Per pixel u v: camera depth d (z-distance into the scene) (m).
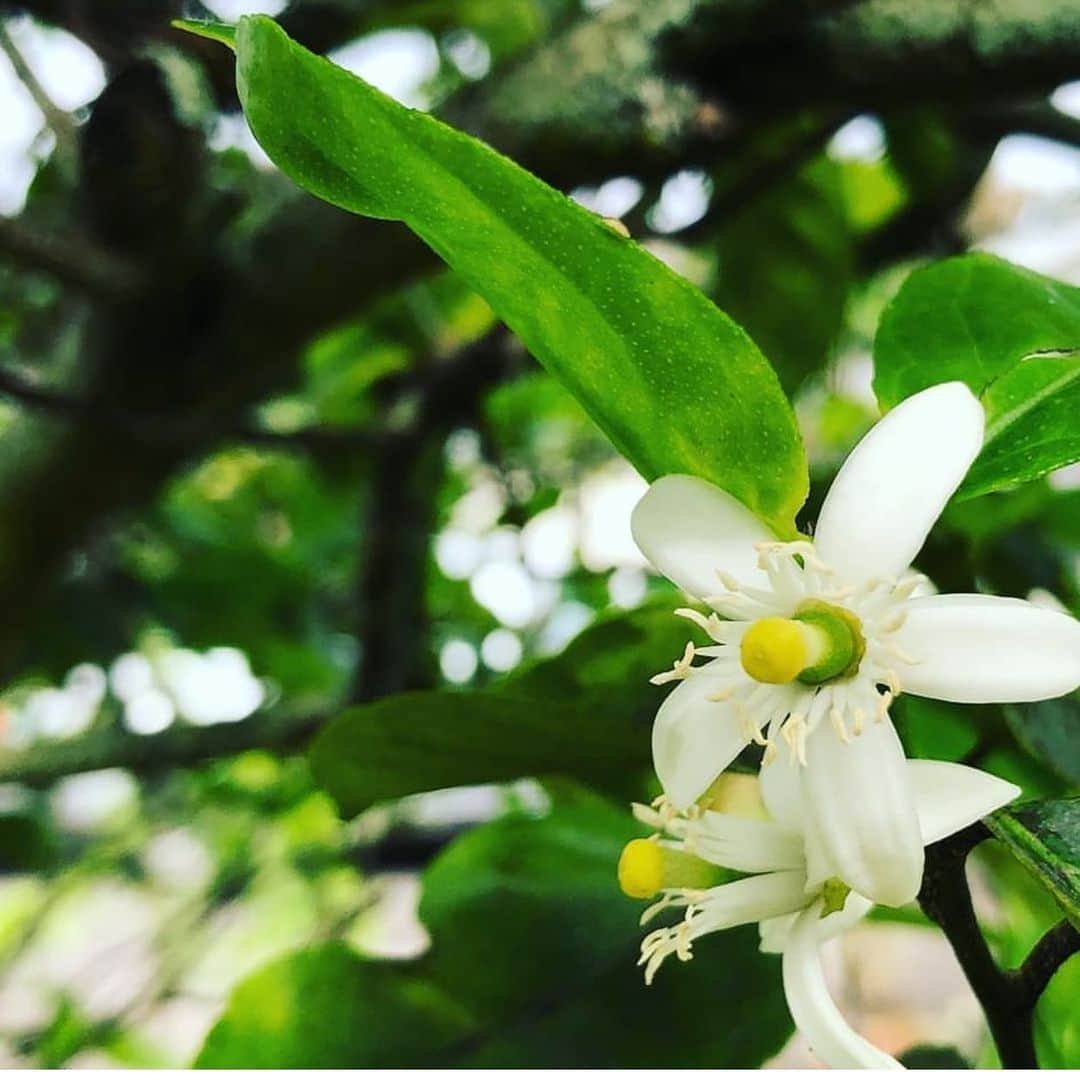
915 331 0.14
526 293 0.10
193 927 0.44
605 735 0.15
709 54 0.25
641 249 0.10
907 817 0.09
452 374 0.36
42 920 0.46
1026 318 0.14
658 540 0.10
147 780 0.49
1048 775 0.16
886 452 0.10
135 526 0.43
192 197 0.25
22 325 0.32
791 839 0.10
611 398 0.11
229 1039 0.17
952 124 0.32
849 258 0.33
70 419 0.29
